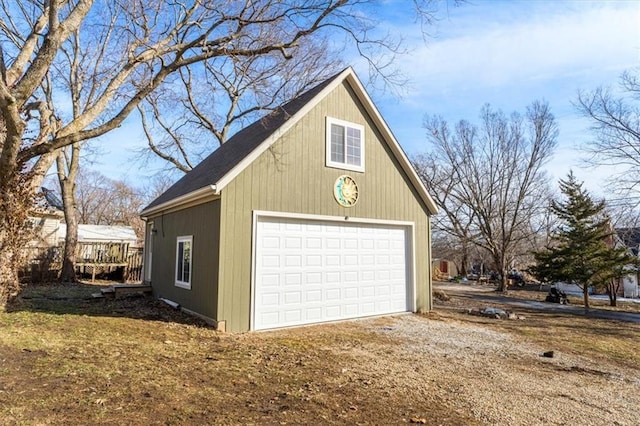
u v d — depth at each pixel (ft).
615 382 18.60
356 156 33.96
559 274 55.98
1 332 21.25
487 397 15.56
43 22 29.60
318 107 31.94
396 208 36.40
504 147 81.76
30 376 14.79
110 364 17.03
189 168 68.49
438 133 113.29
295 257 29.68
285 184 29.35
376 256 34.86
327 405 13.82
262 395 14.48
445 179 88.58
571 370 20.33
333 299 31.60
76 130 27.40
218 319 25.77
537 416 13.87
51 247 57.06
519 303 58.70
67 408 12.10
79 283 54.75
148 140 66.54
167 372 16.53
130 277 62.85
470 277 126.62
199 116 64.23
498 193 82.89
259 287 27.66
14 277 33.12
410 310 36.83
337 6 29.96
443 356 21.95
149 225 48.24
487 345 25.30
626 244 60.54
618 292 88.69
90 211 144.66
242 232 27.12
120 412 12.09
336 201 32.19
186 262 32.50
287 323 28.81
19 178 30.25
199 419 11.96
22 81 23.22
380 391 15.64
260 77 38.45
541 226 87.04
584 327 35.83
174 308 33.37
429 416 13.35
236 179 27.09
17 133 23.91
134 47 30.68
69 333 22.53
